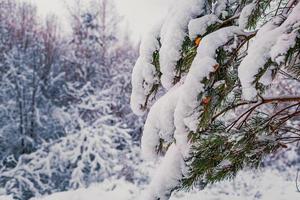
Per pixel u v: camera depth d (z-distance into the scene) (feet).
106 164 39.40
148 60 6.64
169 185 6.49
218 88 5.65
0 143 48.80
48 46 58.18
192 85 5.44
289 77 6.63
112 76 54.65
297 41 4.61
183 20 6.02
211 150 6.30
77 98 50.03
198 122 5.62
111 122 49.75
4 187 40.63
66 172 43.47
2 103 50.39
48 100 53.52
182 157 6.44
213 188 27.25
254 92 4.92
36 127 50.88
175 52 5.96
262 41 4.94
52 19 61.16
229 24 6.18
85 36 55.57
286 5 6.11
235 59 5.87
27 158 42.27
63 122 47.57
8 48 57.16
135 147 44.04
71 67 57.31
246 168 7.21
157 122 6.29
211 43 5.56
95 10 55.72
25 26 60.54
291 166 36.01
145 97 6.82
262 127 6.52
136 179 37.81
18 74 51.75
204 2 6.07
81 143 40.83
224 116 7.04
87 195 24.52
